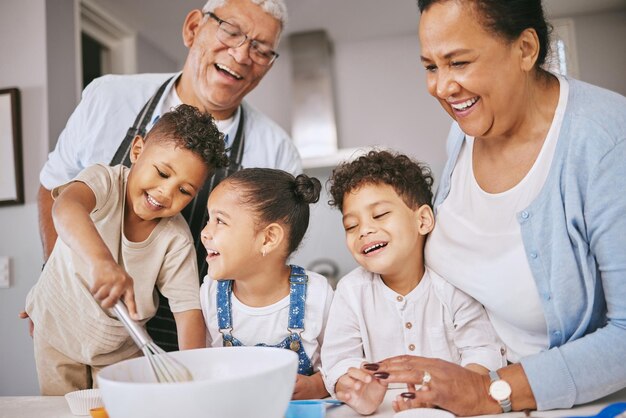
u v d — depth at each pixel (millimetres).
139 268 1103
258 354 716
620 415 632
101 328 1115
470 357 971
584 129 780
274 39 1414
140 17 3061
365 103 3574
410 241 1007
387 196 1000
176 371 662
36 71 2385
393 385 972
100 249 796
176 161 1038
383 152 1095
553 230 812
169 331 1262
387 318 1044
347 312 1036
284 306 1067
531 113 829
